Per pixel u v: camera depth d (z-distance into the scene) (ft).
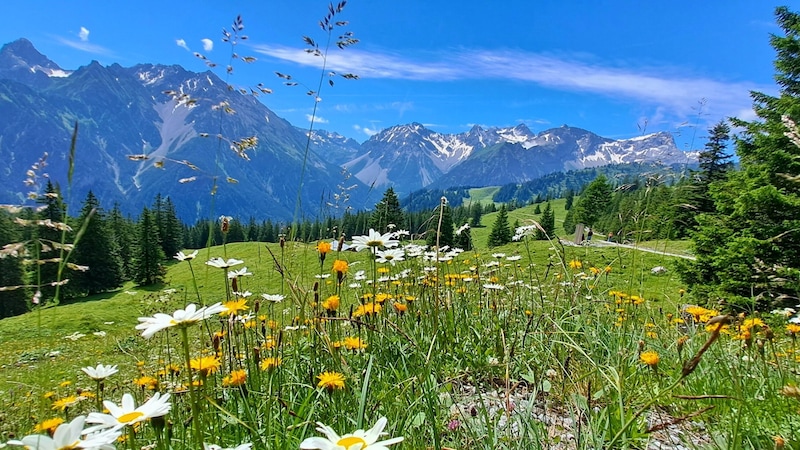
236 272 10.09
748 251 34.09
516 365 10.15
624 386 9.07
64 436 4.03
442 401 8.16
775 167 42.78
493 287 14.40
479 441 6.84
